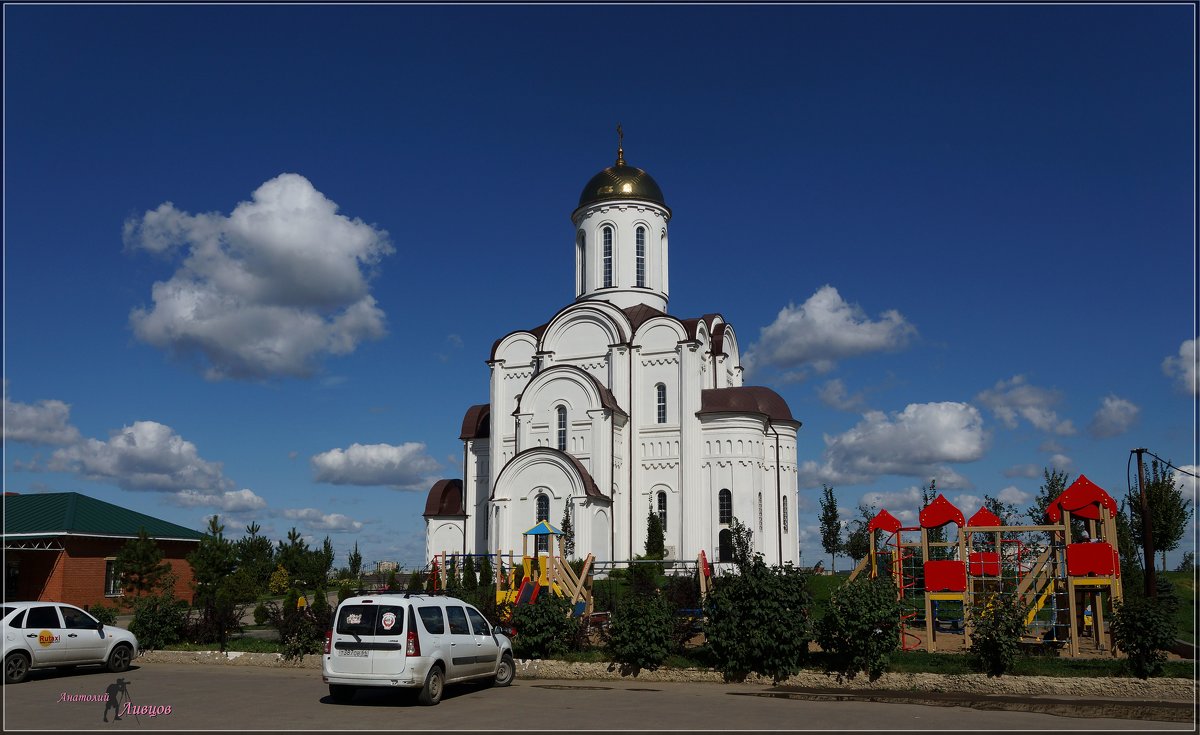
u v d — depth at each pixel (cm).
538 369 6197
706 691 2289
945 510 2773
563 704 2094
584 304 6172
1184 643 2684
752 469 5728
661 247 6819
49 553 5050
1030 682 2159
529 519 5534
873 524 3166
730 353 6719
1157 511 5012
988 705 2039
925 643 2936
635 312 6322
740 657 2375
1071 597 2656
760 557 2536
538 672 2569
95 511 5372
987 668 2256
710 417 5806
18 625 2552
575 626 2692
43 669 2761
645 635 2495
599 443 5725
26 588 5050
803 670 2350
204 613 3219
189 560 4972
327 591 6844
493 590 3747
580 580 3475
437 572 4650
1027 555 3300
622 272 6612
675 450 5862
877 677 2286
